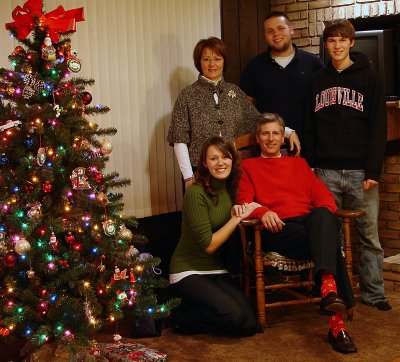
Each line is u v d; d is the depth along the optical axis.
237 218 3.00
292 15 4.47
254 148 3.62
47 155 2.51
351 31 3.32
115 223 2.66
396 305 3.44
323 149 3.46
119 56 3.75
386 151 4.15
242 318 2.97
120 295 2.63
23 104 2.52
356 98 3.36
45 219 2.52
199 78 3.59
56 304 2.50
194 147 3.53
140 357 2.68
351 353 2.77
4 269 2.54
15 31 2.61
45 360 2.66
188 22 4.11
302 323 3.19
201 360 2.76
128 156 3.83
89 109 2.74
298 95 3.78
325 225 2.93
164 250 4.16
